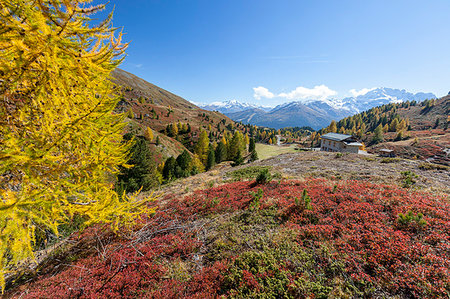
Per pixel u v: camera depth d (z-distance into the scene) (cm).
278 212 816
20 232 230
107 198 358
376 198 802
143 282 544
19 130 254
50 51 227
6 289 603
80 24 246
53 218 284
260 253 571
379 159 1844
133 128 7056
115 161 342
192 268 591
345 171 1535
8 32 198
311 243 584
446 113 15250
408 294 394
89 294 518
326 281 460
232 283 492
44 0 213
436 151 7175
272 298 429
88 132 294
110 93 314
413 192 853
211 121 16850
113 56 301
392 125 13675
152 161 2759
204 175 2512
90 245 820
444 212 629
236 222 810
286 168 1977
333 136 5959
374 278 437
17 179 266
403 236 540
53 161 266
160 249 698
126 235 842
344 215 705
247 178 1795
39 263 710
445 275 396
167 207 1117
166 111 15575
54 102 270
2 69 218
